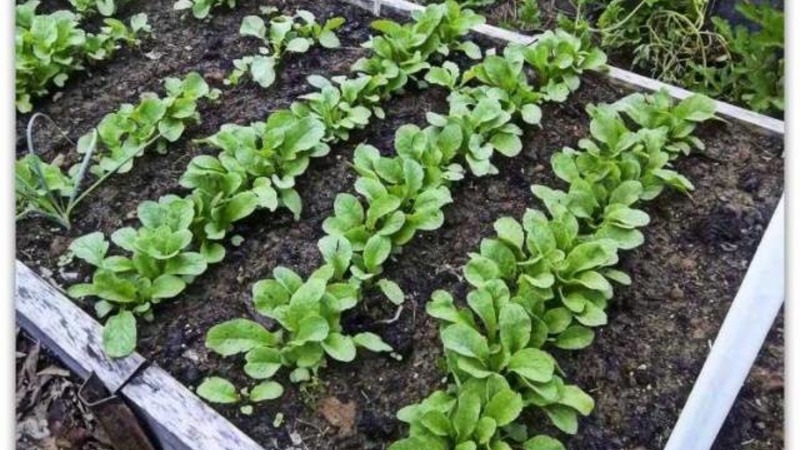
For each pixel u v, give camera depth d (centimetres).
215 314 73
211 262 76
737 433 64
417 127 87
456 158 87
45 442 72
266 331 68
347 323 72
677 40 102
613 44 105
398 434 64
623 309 74
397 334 71
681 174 86
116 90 98
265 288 70
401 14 106
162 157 89
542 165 88
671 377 68
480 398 61
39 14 109
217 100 95
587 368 68
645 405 66
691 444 53
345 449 63
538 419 64
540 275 70
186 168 87
